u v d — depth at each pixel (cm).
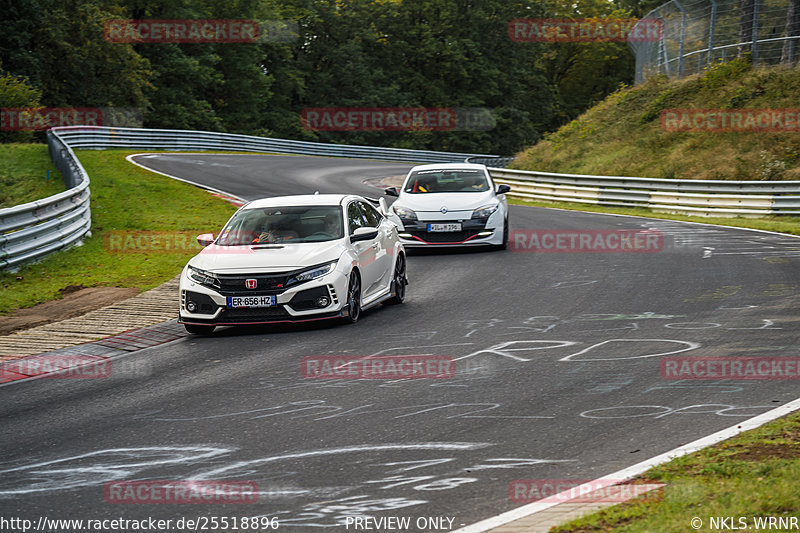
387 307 4181
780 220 8019
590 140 13200
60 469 1980
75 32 19025
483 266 5375
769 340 3073
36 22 18300
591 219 8081
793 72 11756
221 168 12988
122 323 3916
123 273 5297
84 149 14188
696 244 6084
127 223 7275
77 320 4019
